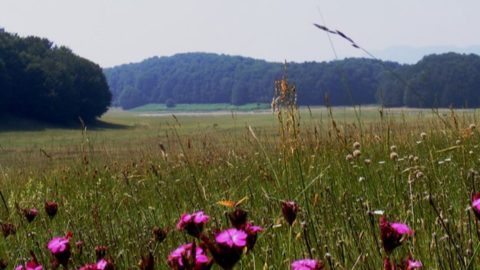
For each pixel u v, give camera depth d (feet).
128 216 16.42
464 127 21.50
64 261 8.33
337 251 9.86
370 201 13.61
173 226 13.56
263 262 9.97
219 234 6.38
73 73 321.93
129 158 35.32
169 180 21.59
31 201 18.95
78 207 18.67
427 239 9.77
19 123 280.72
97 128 294.66
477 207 6.66
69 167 29.91
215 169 23.82
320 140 20.71
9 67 291.38
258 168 20.89
